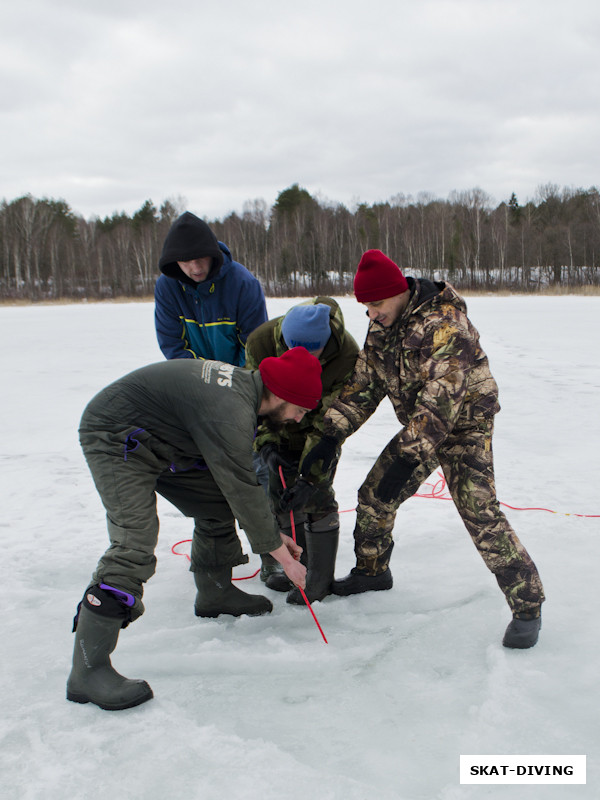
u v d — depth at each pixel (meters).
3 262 67.19
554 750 2.09
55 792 1.96
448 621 2.96
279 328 3.24
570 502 4.48
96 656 2.39
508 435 6.48
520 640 2.67
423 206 72.88
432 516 4.36
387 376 2.96
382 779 2.00
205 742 2.17
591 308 27.47
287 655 2.69
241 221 74.50
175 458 2.65
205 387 2.49
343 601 3.21
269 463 3.20
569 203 77.06
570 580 3.31
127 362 12.30
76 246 73.75
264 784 1.97
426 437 2.64
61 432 6.96
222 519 2.98
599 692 2.38
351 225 69.62
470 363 2.71
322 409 3.18
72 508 4.69
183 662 2.68
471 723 2.25
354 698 2.43
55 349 14.74
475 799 1.90
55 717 2.33
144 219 83.56
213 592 3.10
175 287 3.76
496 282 61.94
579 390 8.67
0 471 5.60
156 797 1.94
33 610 3.17
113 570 2.40
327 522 3.22
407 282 2.89
